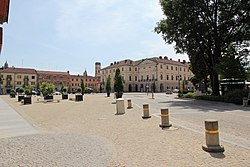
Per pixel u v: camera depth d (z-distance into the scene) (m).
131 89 94.88
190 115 12.99
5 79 91.00
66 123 10.97
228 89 27.53
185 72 97.12
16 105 24.50
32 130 9.14
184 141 6.62
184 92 42.88
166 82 87.31
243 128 8.73
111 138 7.32
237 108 17.30
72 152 5.69
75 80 115.31
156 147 6.04
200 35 27.05
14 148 6.14
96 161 4.97
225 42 26.97
